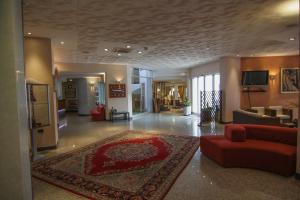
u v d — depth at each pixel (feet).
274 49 24.08
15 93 6.56
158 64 35.42
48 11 11.62
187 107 40.40
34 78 16.96
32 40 16.96
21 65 7.07
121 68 35.35
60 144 19.49
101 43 19.26
